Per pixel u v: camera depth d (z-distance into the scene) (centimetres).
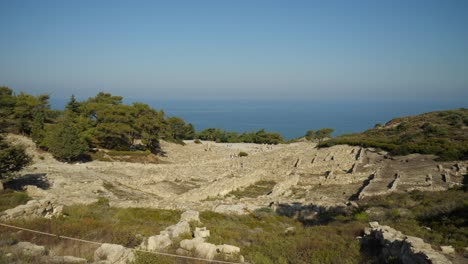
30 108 6662
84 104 8194
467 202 2814
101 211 2894
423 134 7369
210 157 8094
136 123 7369
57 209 2464
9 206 2520
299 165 6312
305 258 1895
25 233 1803
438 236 2075
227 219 3019
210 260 1720
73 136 5581
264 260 1839
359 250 2008
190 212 2709
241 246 2128
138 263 1541
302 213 3609
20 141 5809
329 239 2258
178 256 1722
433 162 5434
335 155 6788
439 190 3888
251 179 5444
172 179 5284
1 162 3388
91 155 6266
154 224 2586
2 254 1414
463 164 5022
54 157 5606
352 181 5088
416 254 1585
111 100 8838
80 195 3559
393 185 4191
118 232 2011
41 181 4050
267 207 3706
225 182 4828
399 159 5909
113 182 4591
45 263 1403
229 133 12812
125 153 6788
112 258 1541
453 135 6988
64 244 1747
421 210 3014
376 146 6894
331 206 3606
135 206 3316
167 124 8694
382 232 2039
